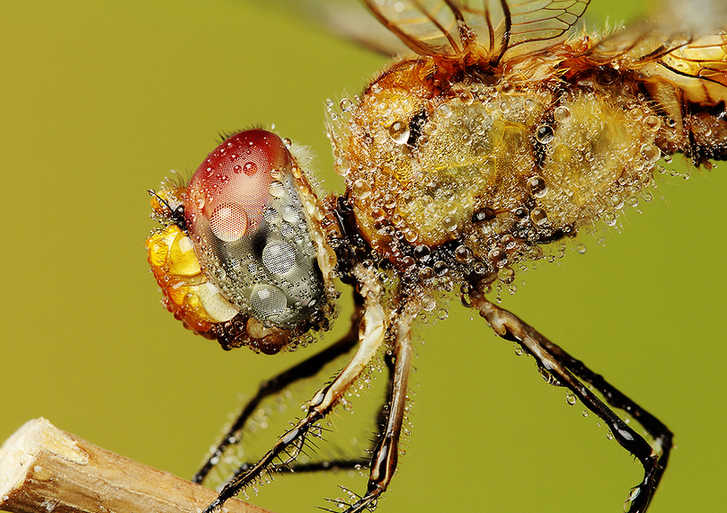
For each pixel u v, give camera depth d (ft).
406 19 0.21
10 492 0.21
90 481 0.21
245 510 0.21
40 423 0.21
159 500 0.21
